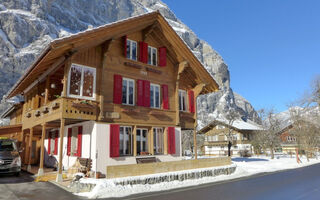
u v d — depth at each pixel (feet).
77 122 48.34
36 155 69.36
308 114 129.18
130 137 48.85
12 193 30.14
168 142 53.57
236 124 162.81
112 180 32.07
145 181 35.50
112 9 455.22
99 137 42.75
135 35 53.57
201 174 44.78
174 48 56.24
